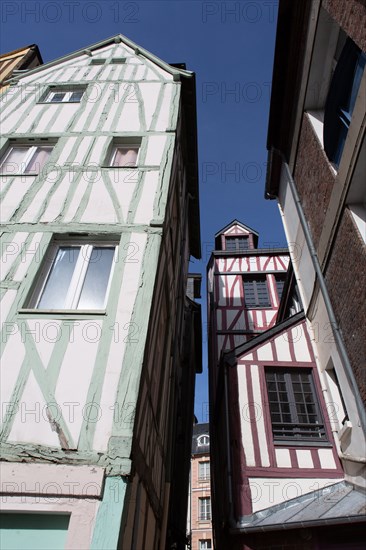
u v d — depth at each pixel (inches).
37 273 182.7
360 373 177.8
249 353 280.4
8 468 125.5
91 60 368.2
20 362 150.3
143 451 153.9
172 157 247.0
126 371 147.2
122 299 169.0
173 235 270.7
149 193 220.8
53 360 150.6
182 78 331.0
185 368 432.5
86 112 286.5
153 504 181.3
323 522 174.1
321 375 249.3
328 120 200.4
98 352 152.4
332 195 201.0
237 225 636.7
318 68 236.4
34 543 116.1
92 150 251.4
